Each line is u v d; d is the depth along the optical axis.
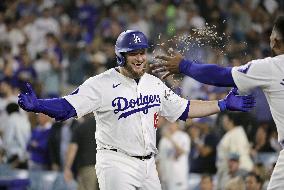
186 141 32.53
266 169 29.30
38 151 34.16
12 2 60.81
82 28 57.88
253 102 18.50
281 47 16.34
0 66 50.12
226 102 18.48
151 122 18.23
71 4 60.19
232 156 29.39
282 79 15.94
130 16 55.44
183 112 18.62
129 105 17.88
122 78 18.00
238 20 53.84
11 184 31.81
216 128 33.38
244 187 26.92
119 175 17.84
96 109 17.94
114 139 17.95
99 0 60.19
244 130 31.83
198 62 17.77
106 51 49.31
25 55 51.19
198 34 18.94
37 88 44.78
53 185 31.39
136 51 17.67
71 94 17.66
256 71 16.05
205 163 33.00
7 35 56.75
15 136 35.22
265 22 55.31
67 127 33.16
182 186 32.53
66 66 51.19
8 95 43.47
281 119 16.31
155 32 52.91
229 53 28.09
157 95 18.34
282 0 57.50
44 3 60.78
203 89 37.09
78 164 28.77
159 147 33.16
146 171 18.17
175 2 55.66
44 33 56.44
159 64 16.88
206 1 54.75
